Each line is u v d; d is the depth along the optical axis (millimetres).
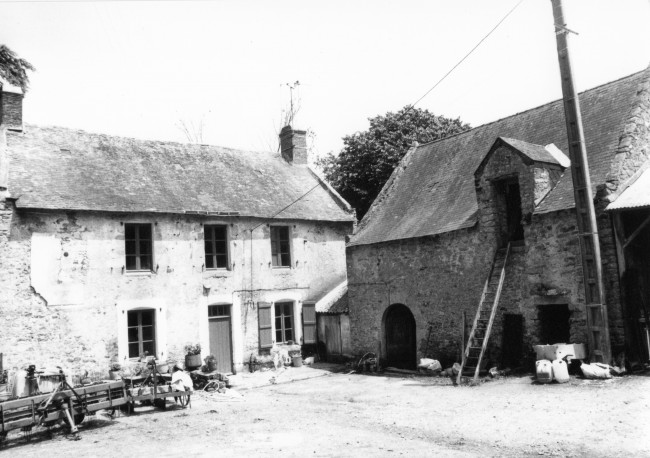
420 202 19047
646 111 14109
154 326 18453
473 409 10898
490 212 15172
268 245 21406
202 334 19297
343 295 21609
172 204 19188
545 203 13852
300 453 8727
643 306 12773
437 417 10570
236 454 8945
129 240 18516
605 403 9984
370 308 18984
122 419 12695
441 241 16547
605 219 12656
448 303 16234
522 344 14352
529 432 8805
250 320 20547
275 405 13586
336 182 32188
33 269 16375
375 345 18688
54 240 16828
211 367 17453
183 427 11477
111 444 10359
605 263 12617
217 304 19844
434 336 16578
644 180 13023
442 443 8742
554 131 16281
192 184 21016
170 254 18984
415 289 17312
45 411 11133
